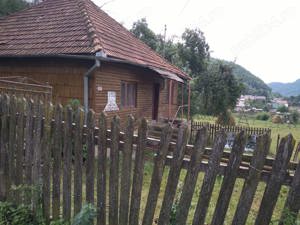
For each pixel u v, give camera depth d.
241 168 2.40
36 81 8.98
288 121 37.12
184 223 2.66
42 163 3.59
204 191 2.55
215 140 2.47
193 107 28.30
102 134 3.05
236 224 2.46
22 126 3.71
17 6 19.98
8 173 3.93
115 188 3.01
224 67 32.09
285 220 2.26
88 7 11.58
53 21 10.70
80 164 3.24
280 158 2.26
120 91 9.82
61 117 3.35
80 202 3.29
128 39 13.06
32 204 3.64
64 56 7.92
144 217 2.88
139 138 2.81
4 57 9.12
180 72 16.30
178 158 2.64
